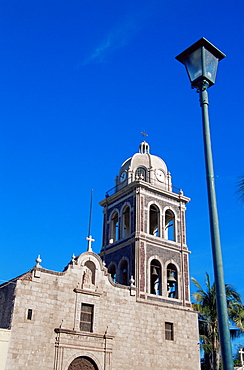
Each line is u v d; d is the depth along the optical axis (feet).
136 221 158.30
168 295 165.89
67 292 130.21
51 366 118.11
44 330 120.98
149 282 150.71
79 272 135.44
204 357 194.29
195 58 45.27
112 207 177.06
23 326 117.80
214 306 174.29
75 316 128.67
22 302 120.47
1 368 110.01
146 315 143.95
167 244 162.50
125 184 174.40
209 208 39.22
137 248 153.07
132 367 133.08
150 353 138.72
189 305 157.28
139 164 176.96
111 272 164.66
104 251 169.07
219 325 34.78
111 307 137.49
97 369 126.21
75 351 123.75
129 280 150.51
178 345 146.61
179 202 176.14
